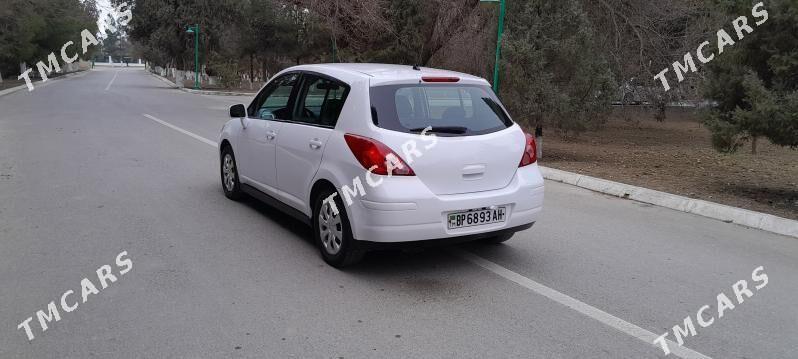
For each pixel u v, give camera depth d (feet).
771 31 23.65
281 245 18.01
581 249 18.69
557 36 36.83
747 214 22.43
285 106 19.31
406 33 63.21
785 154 45.27
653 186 29.27
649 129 69.15
